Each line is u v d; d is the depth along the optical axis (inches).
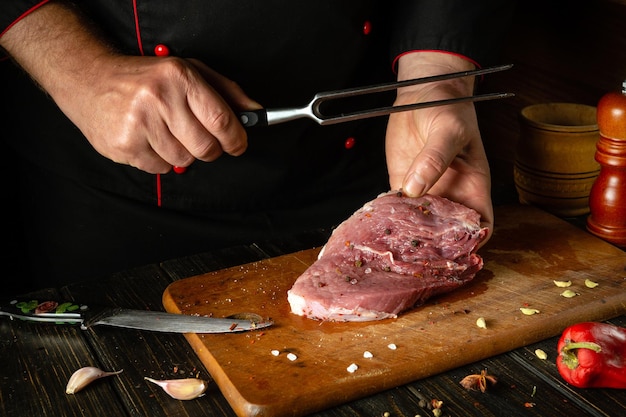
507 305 38.2
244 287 39.6
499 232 42.9
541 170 44.4
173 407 34.5
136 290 40.0
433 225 39.4
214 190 45.3
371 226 39.6
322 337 36.7
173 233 45.8
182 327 37.1
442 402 34.4
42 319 37.9
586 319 37.8
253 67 43.4
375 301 37.2
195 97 38.8
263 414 33.7
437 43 43.4
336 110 46.0
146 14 42.0
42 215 46.9
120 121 39.4
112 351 36.7
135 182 45.0
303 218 46.9
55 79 41.1
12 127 46.0
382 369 35.0
